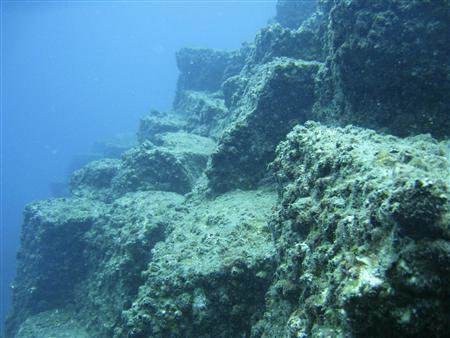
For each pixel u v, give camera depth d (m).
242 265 2.14
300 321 1.44
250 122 3.17
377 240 1.20
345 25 2.62
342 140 1.83
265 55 4.58
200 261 2.30
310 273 1.49
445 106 2.32
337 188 1.56
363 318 1.10
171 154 4.29
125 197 4.10
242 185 3.12
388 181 1.30
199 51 8.06
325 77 2.98
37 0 23.75
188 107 7.22
